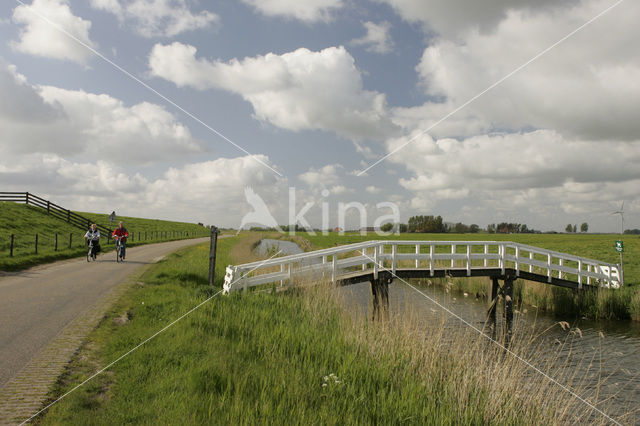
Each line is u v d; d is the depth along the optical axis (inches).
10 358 193.5
